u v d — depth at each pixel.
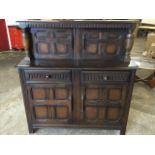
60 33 1.52
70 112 1.75
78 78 1.57
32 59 1.63
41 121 1.81
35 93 1.66
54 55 1.61
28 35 1.51
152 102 2.44
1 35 4.72
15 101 2.44
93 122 1.80
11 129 1.92
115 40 1.53
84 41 1.54
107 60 1.61
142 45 4.76
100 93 1.64
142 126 1.98
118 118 1.77
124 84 1.58
